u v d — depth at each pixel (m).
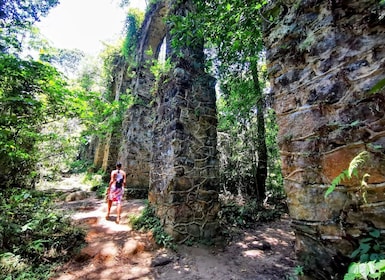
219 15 2.50
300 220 1.22
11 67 2.96
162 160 4.01
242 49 3.18
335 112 1.12
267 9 1.62
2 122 3.12
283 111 1.41
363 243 0.94
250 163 6.66
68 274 2.38
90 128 5.13
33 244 2.56
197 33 2.77
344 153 1.06
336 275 1.02
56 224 3.08
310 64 1.28
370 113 0.99
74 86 4.10
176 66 4.06
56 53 4.02
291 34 1.41
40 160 4.32
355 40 1.10
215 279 2.50
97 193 6.65
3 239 2.48
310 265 1.14
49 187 6.36
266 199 6.27
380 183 0.93
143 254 2.97
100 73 10.85
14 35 3.61
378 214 0.92
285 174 1.35
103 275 2.41
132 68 8.14
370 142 0.97
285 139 1.36
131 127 7.07
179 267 2.74
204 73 4.34
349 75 1.09
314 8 1.30
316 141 1.19
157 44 7.79
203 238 3.56
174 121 3.77
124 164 6.86
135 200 6.04
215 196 3.91
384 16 1.01
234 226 4.62
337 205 1.06
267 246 3.55
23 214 3.01
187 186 3.63
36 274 2.25
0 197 3.18
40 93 3.42
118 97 9.02
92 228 3.65
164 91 4.34
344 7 1.16
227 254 3.26
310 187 1.19
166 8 6.80
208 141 4.07
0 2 4.64
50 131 4.26
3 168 3.68
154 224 3.71
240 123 6.17
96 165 10.27
